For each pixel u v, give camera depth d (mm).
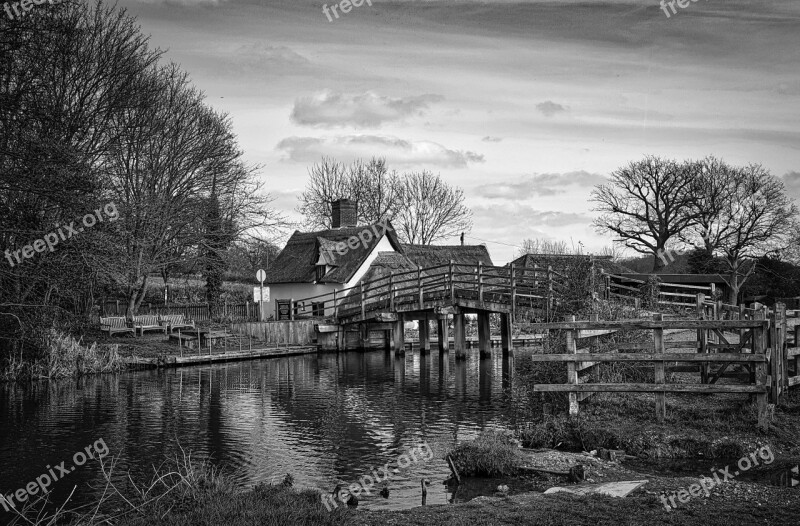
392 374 31125
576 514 9734
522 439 15352
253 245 44969
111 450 16391
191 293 54000
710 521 9266
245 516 9602
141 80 35969
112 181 33562
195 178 40781
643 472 12711
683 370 19031
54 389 26375
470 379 28844
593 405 16328
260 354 39562
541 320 28828
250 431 18438
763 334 14320
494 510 10195
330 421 19750
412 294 38250
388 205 75938
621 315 22781
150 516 10086
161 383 28141
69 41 30516
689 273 66312
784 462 12820
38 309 28328
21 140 25297
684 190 65438
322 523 9508
